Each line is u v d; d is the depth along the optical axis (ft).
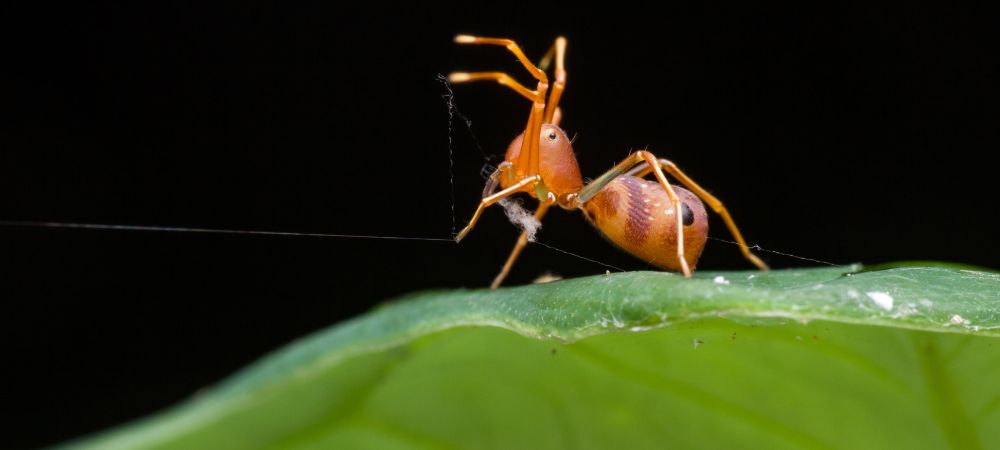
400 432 0.20
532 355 0.21
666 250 0.23
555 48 0.24
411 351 0.20
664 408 0.21
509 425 0.21
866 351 0.21
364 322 0.20
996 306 0.20
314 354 0.20
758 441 0.21
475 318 0.20
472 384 0.21
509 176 0.24
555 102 0.24
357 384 0.20
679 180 0.24
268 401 0.20
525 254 0.28
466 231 0.24
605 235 0.24
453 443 0.21
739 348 0.21
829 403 0.21
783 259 0.29
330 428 0.20
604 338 0.21
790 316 0.19
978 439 0.20
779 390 0.21
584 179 0.24
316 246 0.28
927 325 0.20
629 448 0.21
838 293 0.20
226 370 0.27
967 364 0.20
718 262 0.28
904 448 0.21
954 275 0.21
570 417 0.21
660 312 0.20
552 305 0.20
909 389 0.21
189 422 0.19
